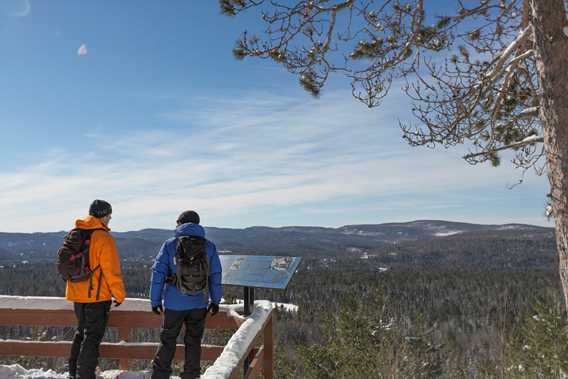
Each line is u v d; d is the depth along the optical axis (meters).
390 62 6.41
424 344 7.67
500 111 7.50
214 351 4.57
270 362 4.70
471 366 7.43
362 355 7.58
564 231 4.26
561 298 7.03
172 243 3.76
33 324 4.53
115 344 4.45
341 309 8.29
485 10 6.30
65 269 3.85
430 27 6.33
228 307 4.66
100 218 4.01
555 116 4.32
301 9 5.99
